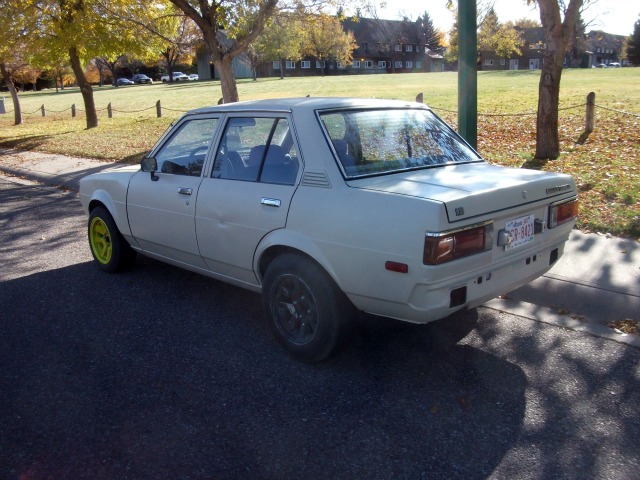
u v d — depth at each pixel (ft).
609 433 10.56
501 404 11.59
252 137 14.47
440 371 12.98
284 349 13.87
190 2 43.80
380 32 306.76
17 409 11.85
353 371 13.07
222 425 11.12
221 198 14.69
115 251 19.71
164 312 16.79
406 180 12.55
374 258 11.43
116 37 61.93
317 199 12.48
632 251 19.76
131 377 13.05
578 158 34.27
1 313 16.99
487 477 9.46
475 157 15.35
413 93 97.04
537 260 13.24
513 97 74.33
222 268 15.57
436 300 11.18
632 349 13.75
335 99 14.60
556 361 13.30
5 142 68.59
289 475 9.64
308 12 44.39
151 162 16.72
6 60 80.84
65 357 14.10
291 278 13.10
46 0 57.41
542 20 33.81
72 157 53.26
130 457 10.22
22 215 30.83
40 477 9.73
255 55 218.18
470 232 11.18
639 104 56.70
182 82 274.77
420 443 10.39
